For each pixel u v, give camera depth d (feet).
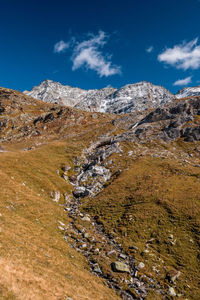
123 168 239.50
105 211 156.56
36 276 60.75
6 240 74.28
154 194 162.50
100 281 84.17
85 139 379.76
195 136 309.83
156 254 106.32
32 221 113.09
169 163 226.17
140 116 501.56
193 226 121.49
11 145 410.52
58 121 521.65
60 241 105.40
